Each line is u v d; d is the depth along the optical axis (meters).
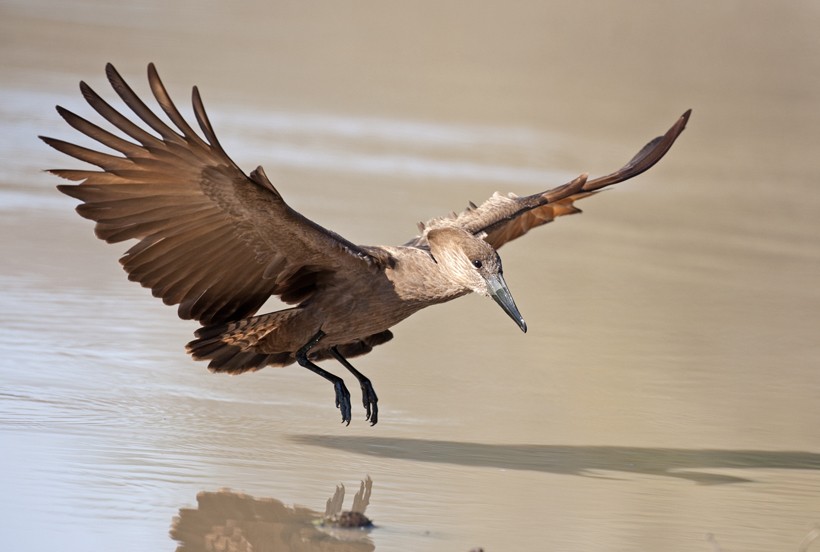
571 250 19.97
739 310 17.28
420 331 15.55
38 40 30.61
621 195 24.12
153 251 10.36
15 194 18.98
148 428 11.27
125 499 9.55
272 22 37.94
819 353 15.63
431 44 37.38
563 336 15.59
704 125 30.69
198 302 10.77
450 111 29.05
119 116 9.74
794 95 35.41
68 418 11.29
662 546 9.48
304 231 10.29
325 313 11.05
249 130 24.39
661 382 14.05
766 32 41.59
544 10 42.41
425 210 20.17
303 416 12.20
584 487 10.74
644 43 39.28
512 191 22.16
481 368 14.18
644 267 19.22
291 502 9.82
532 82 33.75
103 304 14.92
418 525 9.55
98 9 36.69
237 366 11.40
